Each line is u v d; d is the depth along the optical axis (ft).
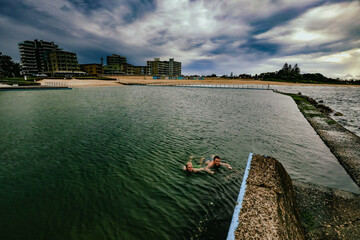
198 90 210.38
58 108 79.05
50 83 225.35
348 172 29.22
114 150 35.73
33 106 83.10
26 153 33.83
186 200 21.27
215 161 28.71
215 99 128.47
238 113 77.25
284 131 52.21
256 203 14.90
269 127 55.93
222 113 75.97
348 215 18.80
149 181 25.26
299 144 41.96
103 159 31.86
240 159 32.76
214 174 27.14
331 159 34.42
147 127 51.98
